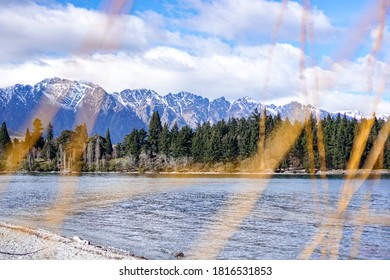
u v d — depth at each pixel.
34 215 29.30
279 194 49.22
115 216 32.59
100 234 24.88
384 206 31.27
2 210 33.09
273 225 27.30
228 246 20.06
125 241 22.70
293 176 63.03
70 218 30.70
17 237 17.17
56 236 18.48
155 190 50.22
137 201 43.12
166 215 33.41
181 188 53.81
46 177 55.09
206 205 39.91
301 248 19.91
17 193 46.06
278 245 20.77
